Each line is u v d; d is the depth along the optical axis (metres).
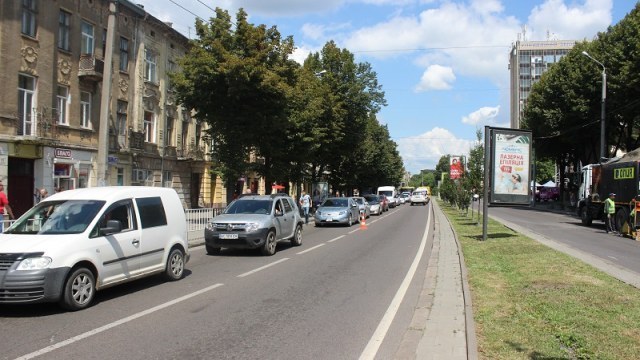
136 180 31.00
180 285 9.70
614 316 6.87
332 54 40.28
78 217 8.36
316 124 30.44
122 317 7.23
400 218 34.31
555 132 42.62
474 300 7.91
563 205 48.66
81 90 25.69
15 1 21.22
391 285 9.73
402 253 14.80
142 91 31.11
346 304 8.09
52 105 23.50
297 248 16.19
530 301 7.77
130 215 9.19
